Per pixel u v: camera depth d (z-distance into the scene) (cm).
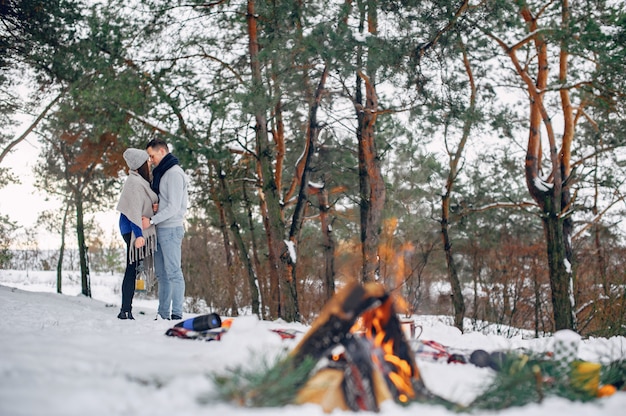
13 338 464
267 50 1585
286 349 340
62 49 2020
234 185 2380
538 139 2098
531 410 323
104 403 273
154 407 278
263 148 1830
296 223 1873
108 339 495
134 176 878
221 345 434
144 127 1934
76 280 4050
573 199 2055
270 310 1998
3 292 1084
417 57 1658
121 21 1803
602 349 610
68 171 2614
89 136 2211
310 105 1902
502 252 2494
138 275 884
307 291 2344
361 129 1972
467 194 2684
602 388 390
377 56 1530
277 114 1980
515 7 1755
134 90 1769
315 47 1523
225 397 292
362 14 1675
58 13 2000
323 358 350
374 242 1966
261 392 294
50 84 2212
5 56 2150
